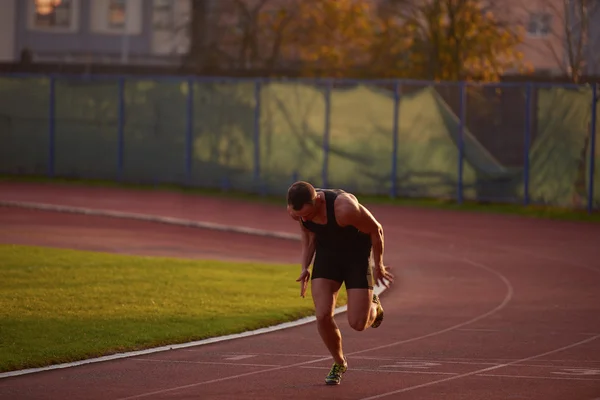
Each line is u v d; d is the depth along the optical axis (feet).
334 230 44.60
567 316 67.97
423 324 64.34
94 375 48.32
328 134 149.38
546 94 136.46
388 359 52.85
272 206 142.10
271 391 44.93
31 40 286.66
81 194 153.07
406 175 146.00
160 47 292.20
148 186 164.04
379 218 128.88
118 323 61.05
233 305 68.54
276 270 86.48
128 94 166.91
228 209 137.90
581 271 89.86
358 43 204.03
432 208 139.33
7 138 177.68
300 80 150.71
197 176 160.35
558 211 134.82
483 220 128.16
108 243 103.55
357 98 148.15
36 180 171.22
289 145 152.05
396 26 195.72
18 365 49.75
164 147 163.63
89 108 170.81
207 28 216.33
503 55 193.47
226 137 157.38
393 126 146.30
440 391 44.91
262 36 211.41
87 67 217.56
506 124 142.00
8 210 131.54
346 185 149.28
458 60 182.39
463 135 142.51
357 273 45.42
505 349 55.93
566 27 176.76
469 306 71.87
